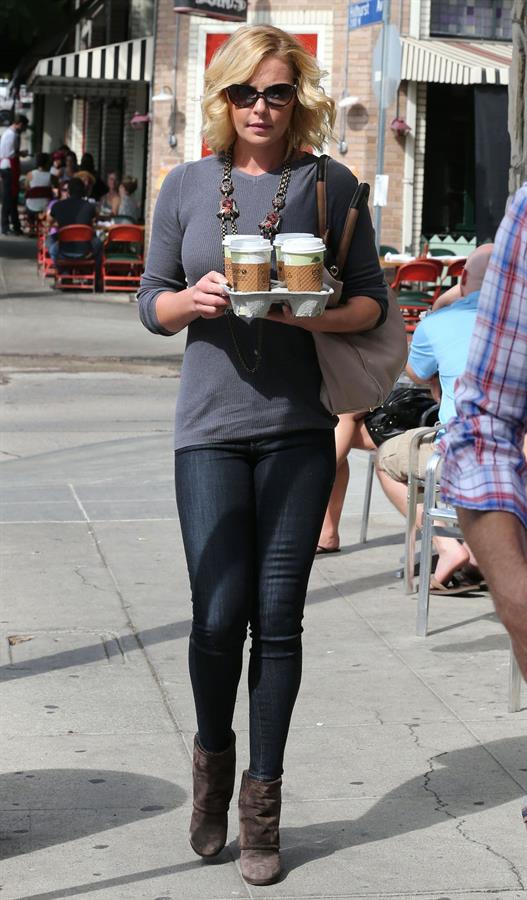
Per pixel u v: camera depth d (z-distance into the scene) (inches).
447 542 331.3
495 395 116.0
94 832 199.0
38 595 323.9
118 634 294.5
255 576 186.1
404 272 937.5
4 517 407.5
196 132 1206.9
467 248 1187.3
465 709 250.2
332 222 187.5
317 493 184.5
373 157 1158.3
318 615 311.9
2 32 1553.9
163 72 1211.9
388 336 190.5
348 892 181.9
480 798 211.9
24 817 203.5
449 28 1168.2
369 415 354.0
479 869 188.5
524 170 346.6
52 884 183.0
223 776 190.4
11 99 2294.5
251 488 185.9
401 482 337.1
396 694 257.9
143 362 811.4
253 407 183.6
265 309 175.5
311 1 1149.7
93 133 1999.3
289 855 192.9
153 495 442.9
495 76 1104.8
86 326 957.8
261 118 182.9
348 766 223.5
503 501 114.2
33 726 240.4
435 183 1192.2
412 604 321.7
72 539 381.1
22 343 875.4
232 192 186.4
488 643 290.8
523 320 114.3
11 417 616.4
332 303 185.6
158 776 219.1
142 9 1668.3
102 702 252.5
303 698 255.1
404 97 1156.5
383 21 817.5
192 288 180.9
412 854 193.0
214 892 181.8
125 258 1147.3
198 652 185.5
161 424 602.9
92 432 577.0
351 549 378.6
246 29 185.3
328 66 1154.0
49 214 1186.6
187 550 185.5
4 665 273.4
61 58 1235.2
